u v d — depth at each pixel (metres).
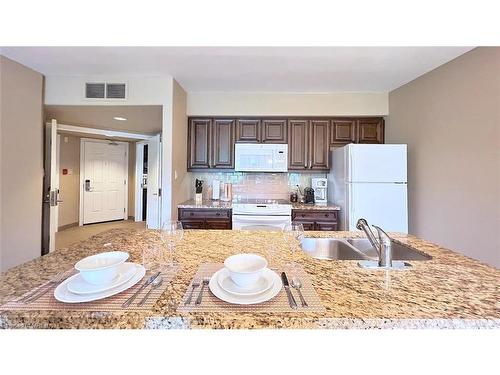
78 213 5.68
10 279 0.93
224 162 3.60
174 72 2.83
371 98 3.48
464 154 2.30
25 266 1.07
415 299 0.80
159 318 0.70
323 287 0.88
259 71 2.80
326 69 2.73
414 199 2.97
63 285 0.84
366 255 1.59
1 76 2.44
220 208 3.29
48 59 2.51
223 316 0.71
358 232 1.81
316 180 3.63
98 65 2.64
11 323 0.70
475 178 2.19
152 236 1.57
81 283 0.85
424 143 2.81
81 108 3.08
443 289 0.87
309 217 3.31
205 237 1.55
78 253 1.25
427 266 1.10
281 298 0.80
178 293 0.83
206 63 2.59
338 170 3.29
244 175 3.94
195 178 3.93
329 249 1.68
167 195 2.97
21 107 2.64
